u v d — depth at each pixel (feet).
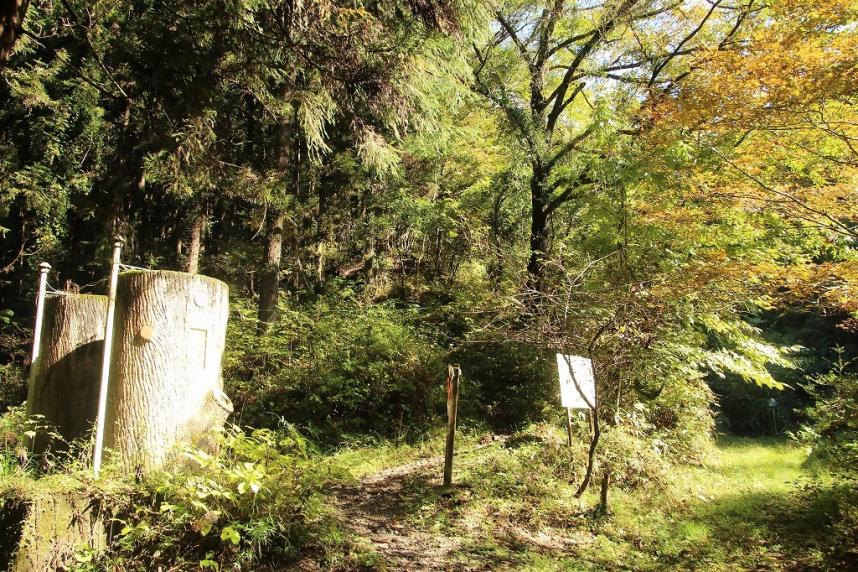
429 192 61.72
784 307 25.70
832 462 23.29
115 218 44.83
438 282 64.23
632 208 30.94
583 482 21.26
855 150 20.85
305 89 29.01
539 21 45.47
